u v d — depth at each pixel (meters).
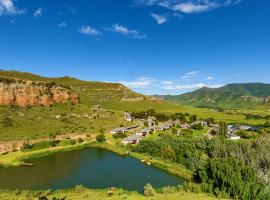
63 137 171.12
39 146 150.25
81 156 141.75
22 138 155.00
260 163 103.44
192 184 87.38
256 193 76.44
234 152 118.31
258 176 82.44
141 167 121.44
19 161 126.00
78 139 171.38
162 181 101.50
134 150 151.88
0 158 128.75
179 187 86.81
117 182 99.88
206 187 84.00
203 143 142.25
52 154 145.50
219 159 88.75
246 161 108.12
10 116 183.62
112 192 83.81
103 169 117.69
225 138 174.12
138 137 176.25
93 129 198.50
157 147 142.75
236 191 77.50
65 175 107.88
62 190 86.31
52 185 95.00
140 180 102.56
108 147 160.75
